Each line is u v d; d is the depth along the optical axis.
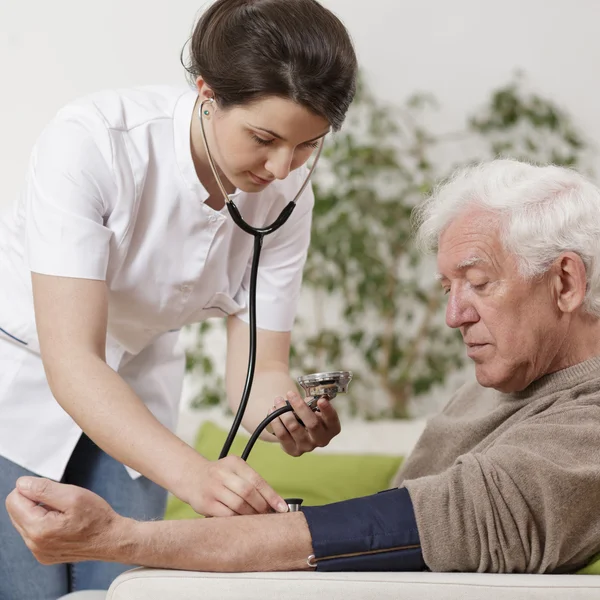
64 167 1.51
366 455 2.81
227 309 1.87
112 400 1.37
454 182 1.53
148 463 1.33
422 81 4.12
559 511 1.26
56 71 3.88
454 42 4.14
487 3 4.15
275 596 1.17
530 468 1.27
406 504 1.29
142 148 1.59
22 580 1.75
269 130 1.37
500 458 1.30
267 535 1.23
